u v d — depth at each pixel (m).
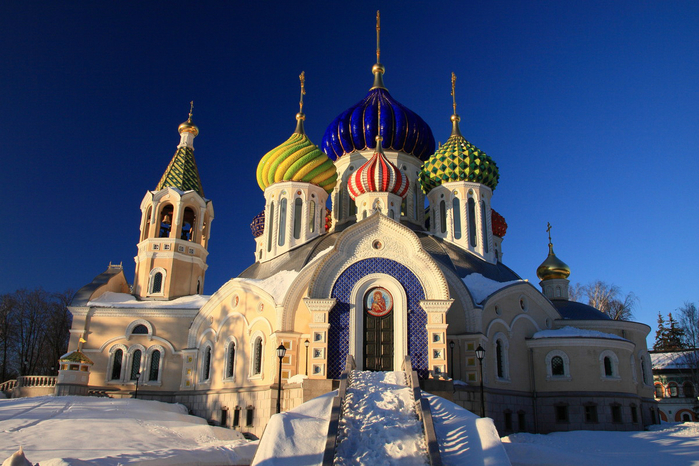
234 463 26.98
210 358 46.50
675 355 79.81
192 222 59.34
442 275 36.78
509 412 39.84
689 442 30.48
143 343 50.88
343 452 21.14
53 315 80.06
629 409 41.31
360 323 36.59
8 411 35.53
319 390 34.12
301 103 58.59
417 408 24.39
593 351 42.00
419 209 52.53
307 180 52.81
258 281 43.75
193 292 55.50
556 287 56.66
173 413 40.47
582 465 24.39
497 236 58.84
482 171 49.94
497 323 41.28
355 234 38.16
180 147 61.09
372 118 52.59
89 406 38.66
